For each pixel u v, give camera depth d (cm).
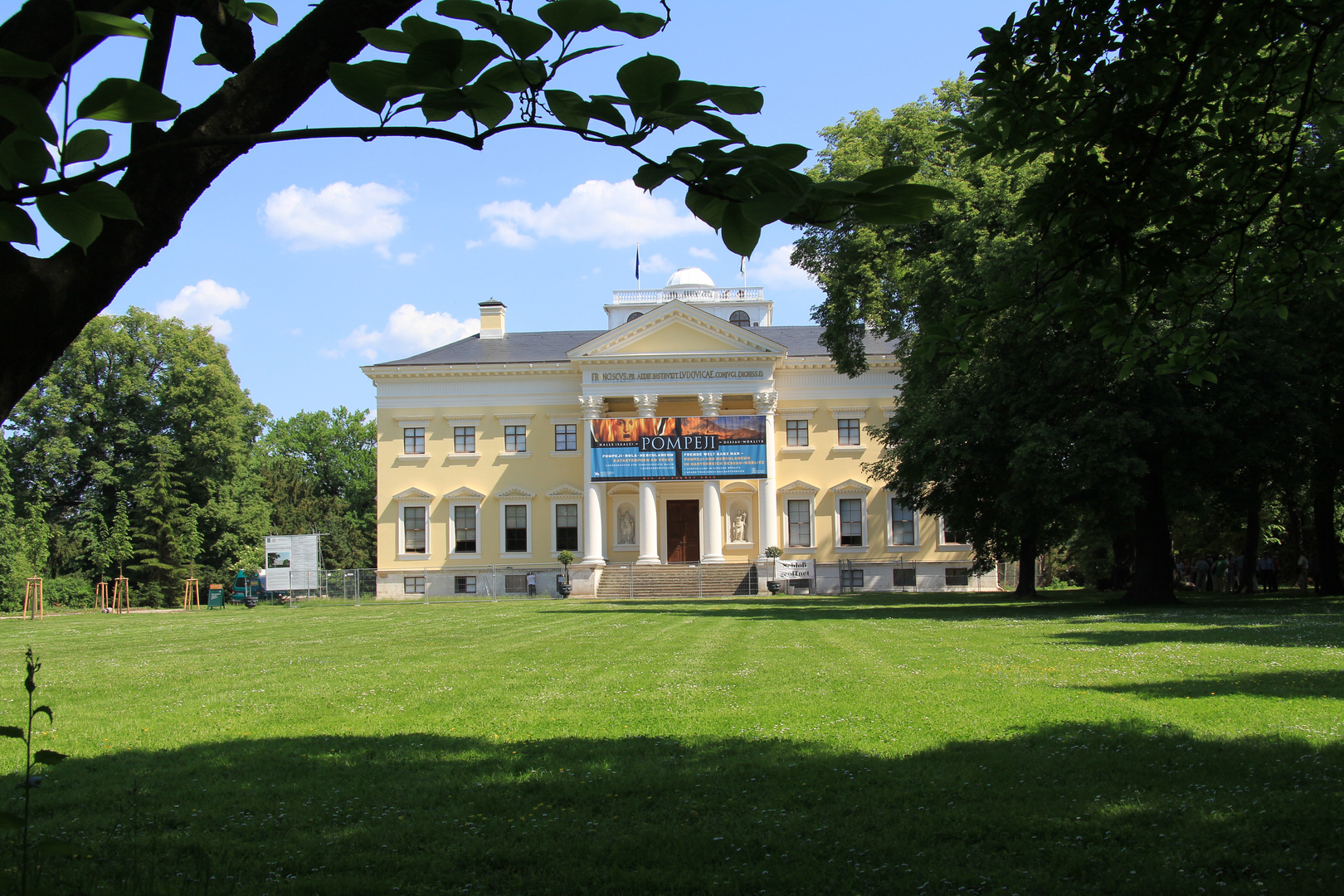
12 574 5294
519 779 776
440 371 5900
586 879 546
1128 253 654
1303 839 578
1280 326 2797
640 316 5569
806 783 736
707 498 5475
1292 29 657
